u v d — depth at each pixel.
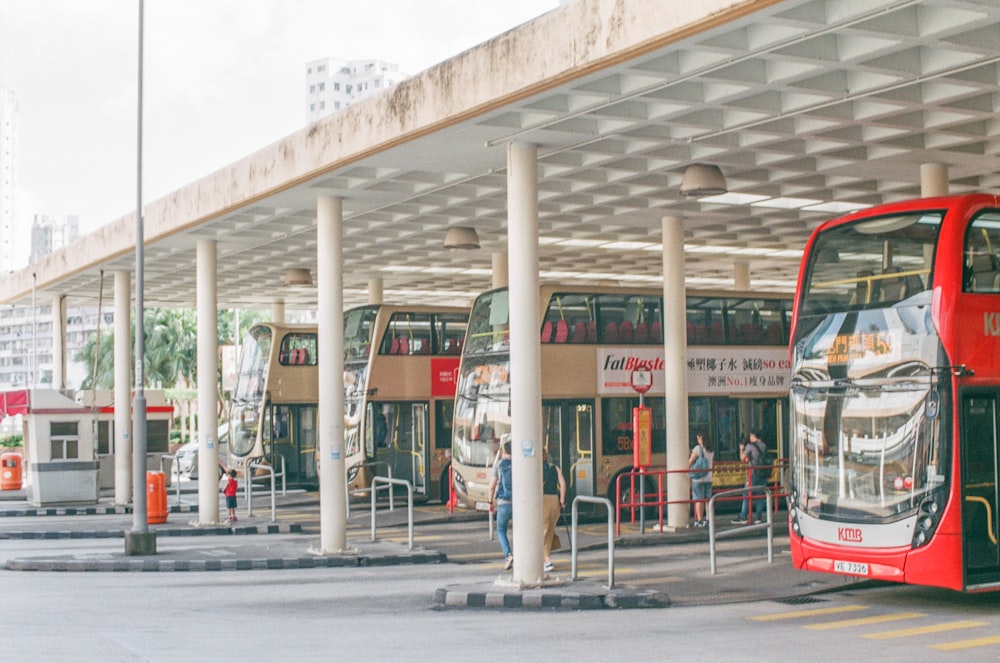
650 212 21.52
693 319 24.00
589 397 22.77
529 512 14.38
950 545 12.27
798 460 13.96
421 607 13.64
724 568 16.59
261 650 10.59
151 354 63.44
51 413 30.98
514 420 14.55
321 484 18.64
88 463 29.02
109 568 17.75
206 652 10.45
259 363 31.38
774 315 25.16
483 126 14.41
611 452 23.02
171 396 61.66
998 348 12.86
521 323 14.62
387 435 27.69
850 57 12.23
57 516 27.64
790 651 10.62
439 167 17.19
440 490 27.94
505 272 27.16
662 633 11.70
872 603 13.85
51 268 30.36
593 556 18.22
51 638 11.20
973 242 12.84
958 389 12.45
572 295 22.91
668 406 21.12
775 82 13.09
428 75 14.55
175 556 18.47
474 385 23.86
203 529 22.88
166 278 30.58
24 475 40.53
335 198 18.81
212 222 21.55
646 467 22.34
